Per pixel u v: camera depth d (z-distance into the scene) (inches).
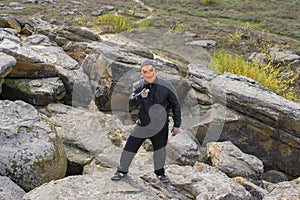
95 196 136.9
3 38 285.1
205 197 141.7
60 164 169.3
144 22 494.0
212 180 153.6
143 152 162.6
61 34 341.4
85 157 186.5
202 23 541.6
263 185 190.4
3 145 159.8
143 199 138.4
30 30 376.5
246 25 530.9
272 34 504.4
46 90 237.6
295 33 511.5
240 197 147.1
